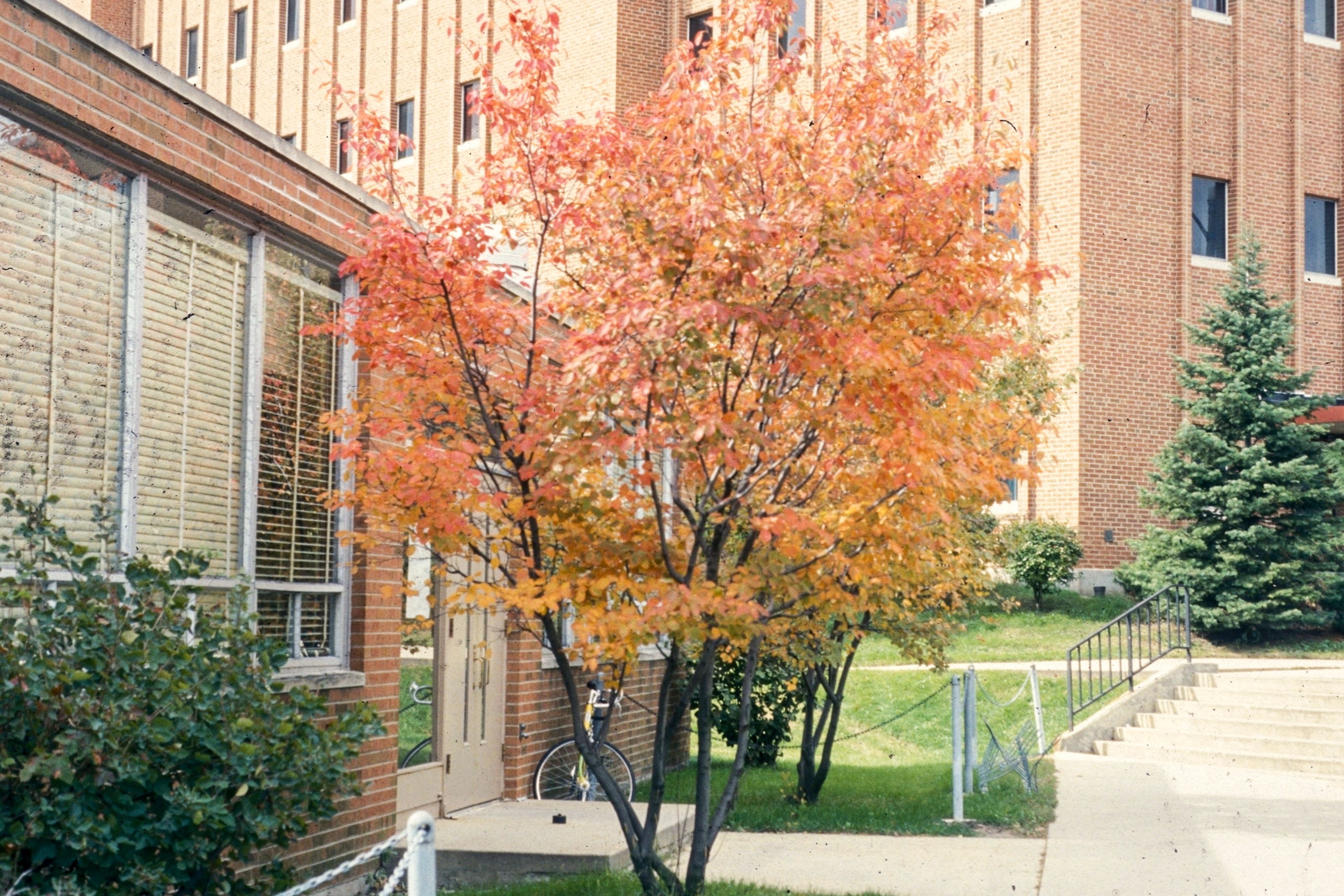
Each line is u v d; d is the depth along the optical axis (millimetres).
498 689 11438
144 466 6828
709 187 6570
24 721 5227
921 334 7109
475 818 10266
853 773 14805
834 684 12602
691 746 17703
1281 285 27188
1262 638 22531
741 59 7512
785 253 6719
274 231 7973
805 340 6566
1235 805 11953
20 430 6020
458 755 10617
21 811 5105
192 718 5672
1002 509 25281
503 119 7074
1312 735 14883
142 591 5773
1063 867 9273
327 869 8086
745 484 7188
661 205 6773
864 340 6262
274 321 8055
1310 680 16297
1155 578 22703
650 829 7555
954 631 12172
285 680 7797
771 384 6891
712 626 6992
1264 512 22281
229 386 7613
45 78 5973
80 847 5047
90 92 6258
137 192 6754
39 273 6137
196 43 39062
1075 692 17594
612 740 13180
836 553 7199
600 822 10141
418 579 10125
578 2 29984
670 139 7133
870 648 22359
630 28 29484
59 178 6273
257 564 7801
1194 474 22594
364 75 35125
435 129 33656
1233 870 9125
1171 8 26312
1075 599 24188
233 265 7676
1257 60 27094
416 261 6762
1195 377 23469
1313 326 27422
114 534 6559
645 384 6102
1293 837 10391
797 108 7523
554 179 7156
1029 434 8016
